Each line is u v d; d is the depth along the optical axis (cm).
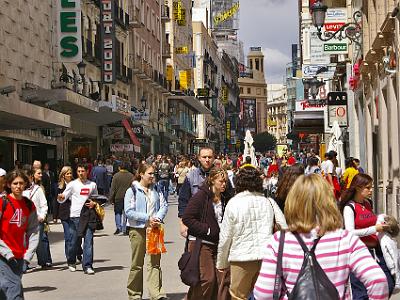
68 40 5394
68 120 4419
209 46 16862
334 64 4756
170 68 11175
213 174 1369
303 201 707
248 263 1218
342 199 1317
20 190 1392
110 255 2534
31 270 2219
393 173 3120
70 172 2450
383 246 1275
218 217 1362
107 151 7288
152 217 1678
